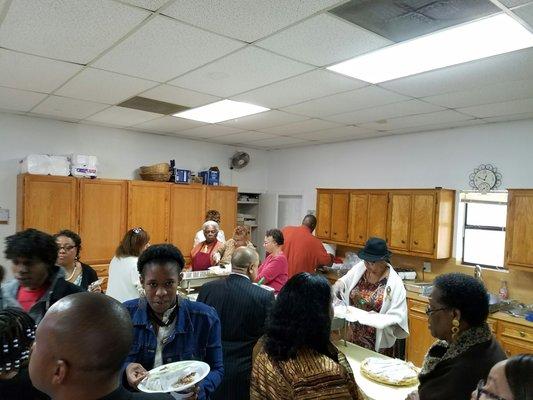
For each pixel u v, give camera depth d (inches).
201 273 138.6
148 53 95.6
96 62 103.2
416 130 178.5
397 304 93.6
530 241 131.8
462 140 166.9
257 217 270.2
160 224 202.5
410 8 69.7
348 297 104.6
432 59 93.5
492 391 30.3
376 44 86.1
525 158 147.6
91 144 196.5
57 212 172.2
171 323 59.1
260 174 267.0
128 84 122.6
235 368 78.9
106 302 31.2
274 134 204.5
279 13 73.0
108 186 186.7
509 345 127.1
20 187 168.4
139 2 70.3
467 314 49.8
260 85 119.2
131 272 108.0
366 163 206.5
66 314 28.9
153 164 217.8
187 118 173.2
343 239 197.3
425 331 148.2
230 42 87.4
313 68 102.7
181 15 74.9
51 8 73.4
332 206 204.1
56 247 69.0
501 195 157.1
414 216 167.9
